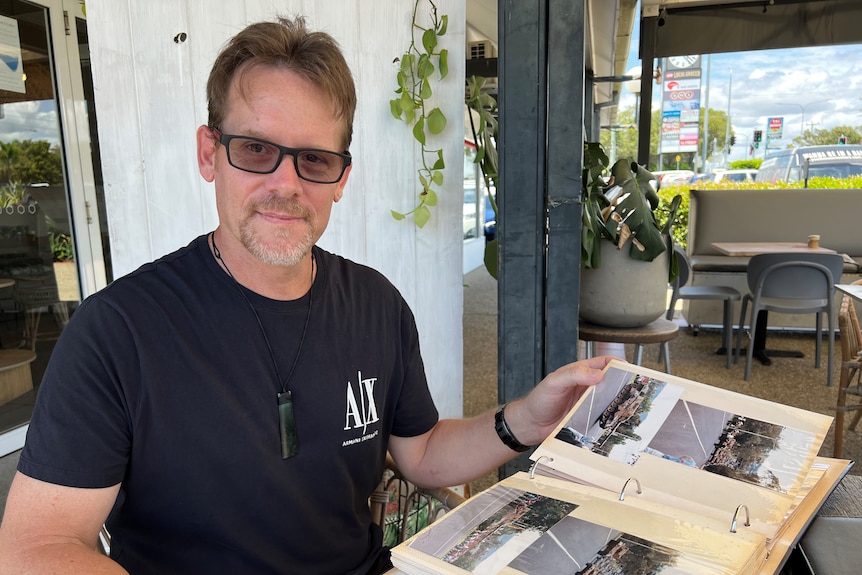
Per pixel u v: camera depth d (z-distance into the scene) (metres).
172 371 0.81
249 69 0.82
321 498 0.92
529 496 0.70
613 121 8.22
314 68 0.83
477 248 9.52
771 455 0.70
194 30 1.63
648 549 0.59
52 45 2.98
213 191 1.72
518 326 1.64
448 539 0.63
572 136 1.53
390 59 1.71
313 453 0.90
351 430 0.94
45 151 3.01
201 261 0.89
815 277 3.60
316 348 0.92
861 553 0.68
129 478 0.81
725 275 4.91
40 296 3.08
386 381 1.02
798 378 3.79
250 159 0.83
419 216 1.74
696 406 0.79
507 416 1.00
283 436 0.87
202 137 0.91
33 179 2.97
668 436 0.75
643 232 1.88
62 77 3.03
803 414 0.77
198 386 0.82
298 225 0.85
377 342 1.00
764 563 0.61
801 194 5.57
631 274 1.93
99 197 3.31
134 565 0.83
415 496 1.17
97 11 1.54
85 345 0.77
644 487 0.68
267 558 0.87
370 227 1.77
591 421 0.79
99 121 1.58
